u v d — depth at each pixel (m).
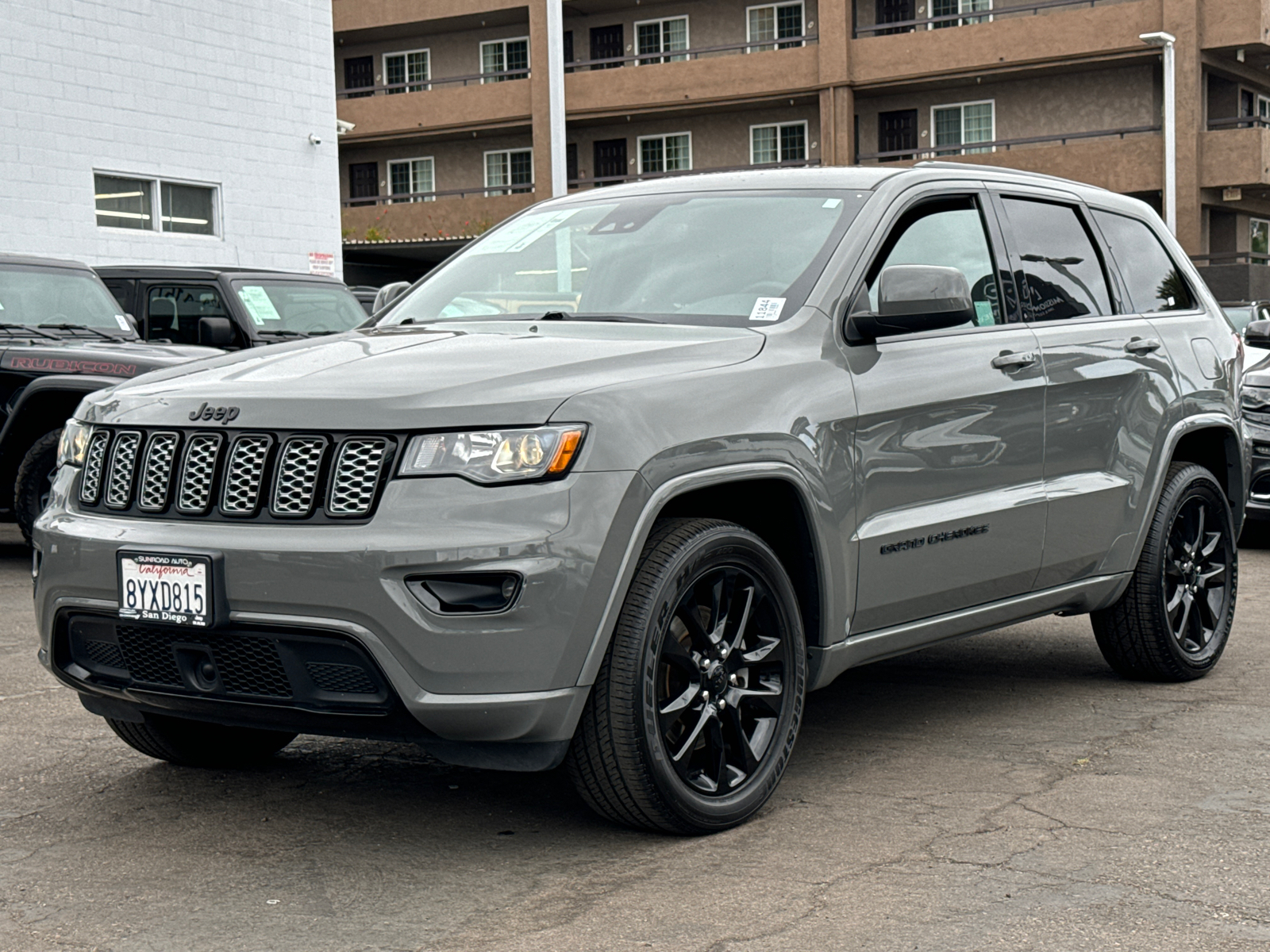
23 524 8.17
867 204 4.50
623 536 3.44
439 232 38.53
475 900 3.35
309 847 3.74
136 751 4.69
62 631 3.85
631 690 3.51
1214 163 32.31
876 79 34.94
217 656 3.54
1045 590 4.98
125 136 17.31
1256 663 6.02
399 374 3.62
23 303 9.00
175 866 3.60
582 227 4.86
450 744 3.45
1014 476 4.72
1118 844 3.69
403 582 3.30
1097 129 34.00
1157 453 5.36
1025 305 4.94
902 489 4.28
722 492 3.91
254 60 18.95
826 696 5.45
